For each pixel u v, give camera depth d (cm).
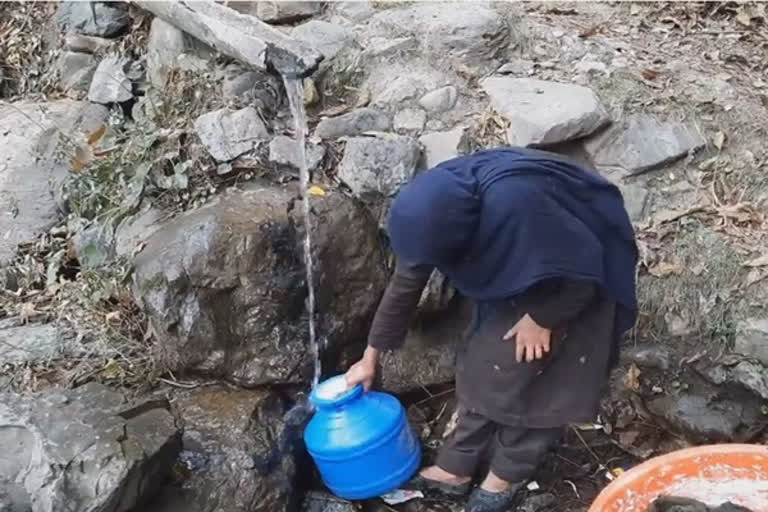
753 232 331
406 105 359
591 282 244
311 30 386
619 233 257
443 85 366
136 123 385
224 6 389
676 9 413
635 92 359
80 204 359
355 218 321
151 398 288
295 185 332
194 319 300
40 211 372
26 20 474
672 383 321
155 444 262
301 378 309
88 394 277
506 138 343
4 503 249
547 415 269
